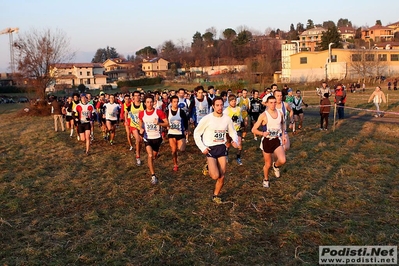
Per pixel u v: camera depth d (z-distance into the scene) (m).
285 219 5.54
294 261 4.37
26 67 30.08
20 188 7.76
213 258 4.51
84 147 12.73
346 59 51.53
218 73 76.06
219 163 6.27
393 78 46.12
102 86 66.94
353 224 5.24
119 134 15.99
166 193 7.00
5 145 13.98
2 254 4.77
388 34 100.25
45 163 10.23
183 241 4.98
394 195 6.35
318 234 4.95
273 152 6.89
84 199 6.87
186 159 9.91
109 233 5.29
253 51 91.50
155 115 7.80
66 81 75.56
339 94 17.39
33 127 20.72
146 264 4.43
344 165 8.45
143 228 5.36
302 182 7.31
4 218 6.05
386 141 11.23
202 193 6.91
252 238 4.97
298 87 44.16
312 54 54.56
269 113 6.82
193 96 10.94
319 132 13.60
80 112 11.12
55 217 6.04
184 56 104.62
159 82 69.06
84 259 4.58
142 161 9.91
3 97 53.50
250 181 7.53
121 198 6.82
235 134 6.34
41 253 4.77
